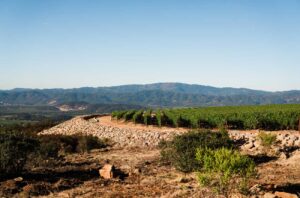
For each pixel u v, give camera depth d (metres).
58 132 50.56
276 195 11.91
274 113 38.59
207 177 12.51
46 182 16.39
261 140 23.50
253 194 12.44
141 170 19.16
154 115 56.47
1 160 17.31
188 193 13.54
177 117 43.03
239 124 40.22
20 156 18.08
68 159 24.56
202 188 13.99
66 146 29.48
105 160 23.25
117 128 42.53
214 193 13.01
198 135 20.72
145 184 15.91
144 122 47.69
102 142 32.47
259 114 38.78
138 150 27.25
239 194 12.32
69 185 16.16
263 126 39.16
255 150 22.53
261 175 16.36
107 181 16.77
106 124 49.59
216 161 12.02
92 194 14.47
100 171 18.03
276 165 18.69
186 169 17.91
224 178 11.92
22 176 17.62
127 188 15.30
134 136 34.22
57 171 19.27
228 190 12.62
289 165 18.44
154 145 28.91
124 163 21.70
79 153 28.22
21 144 18.33
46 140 29.42
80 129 48.03
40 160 20.88
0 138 18.36
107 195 14.20
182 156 18.36
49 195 14.53
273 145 22.89
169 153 20.12
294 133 34.34
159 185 15.56
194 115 42.06
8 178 17.22
